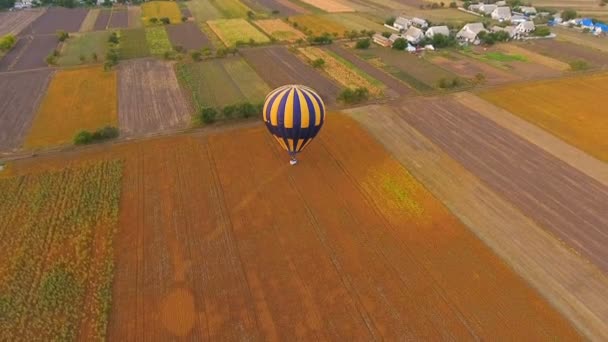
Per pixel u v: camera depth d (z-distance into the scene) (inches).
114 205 1294.3
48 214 1254.9
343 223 1254.9
